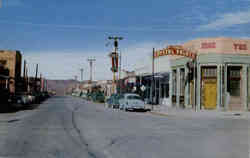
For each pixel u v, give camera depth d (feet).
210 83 114.42
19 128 54.65
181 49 111.96
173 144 39.27
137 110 118.52
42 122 65.82
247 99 113.29
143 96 177.68
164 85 149.89
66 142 39.70
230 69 114.42
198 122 72.95
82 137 44.24
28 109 116.78
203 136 47.42
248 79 113.91
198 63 114.73
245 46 114.21
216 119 83.30
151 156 31.55
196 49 115.65
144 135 47.42
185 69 124.26
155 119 78.95
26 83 262.67
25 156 30.94
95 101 217.56
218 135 48.85
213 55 112.37
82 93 377.91
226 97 111.55
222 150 35.37
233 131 54.80
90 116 84.43
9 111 103.19
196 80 115.75
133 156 31.45
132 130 53.62
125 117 83.35
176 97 134.10
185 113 99.55
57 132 49.39
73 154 32.14
